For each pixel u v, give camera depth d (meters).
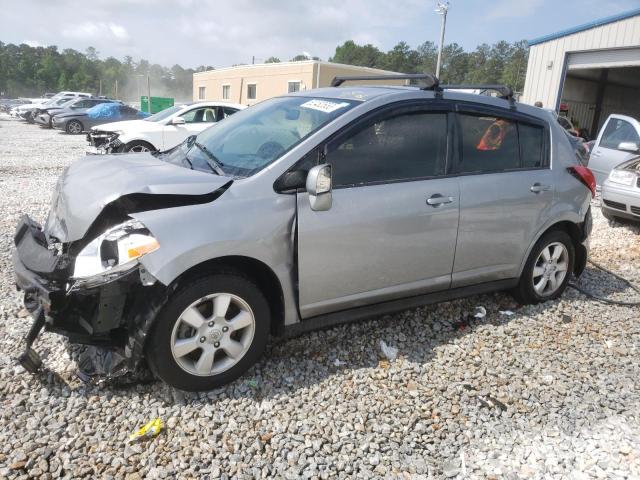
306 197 3.15
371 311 3.62
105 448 2.57
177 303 2.81
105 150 11.59
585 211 4.60
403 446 2.73
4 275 4.58
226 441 2.67
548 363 3.64
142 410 2.86
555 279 4.66
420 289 3.77
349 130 3.36
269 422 2.84
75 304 2.76
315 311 3.34
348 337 3.79
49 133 22.92
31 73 119.38
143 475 2.43
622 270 5.85
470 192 3.82
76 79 119.56
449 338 3.91
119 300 2.76
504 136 4.12
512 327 4.14
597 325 4.27
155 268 2.67
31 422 2.70
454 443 2.79
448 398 3.17
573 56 16.73
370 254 3.42
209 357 2.99
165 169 3.30
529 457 2.71
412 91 3.71
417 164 3.64
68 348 3.35
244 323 3.08
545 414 3.08
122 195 2.80
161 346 2.82
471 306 4.48
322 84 29.28
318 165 3.01
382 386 3.23
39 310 2.91
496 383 3.35
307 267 3.19
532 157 4.30
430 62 108.00
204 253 2.80
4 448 2.52
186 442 2.65
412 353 3.65
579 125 23.59
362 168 3.40
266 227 3.01
